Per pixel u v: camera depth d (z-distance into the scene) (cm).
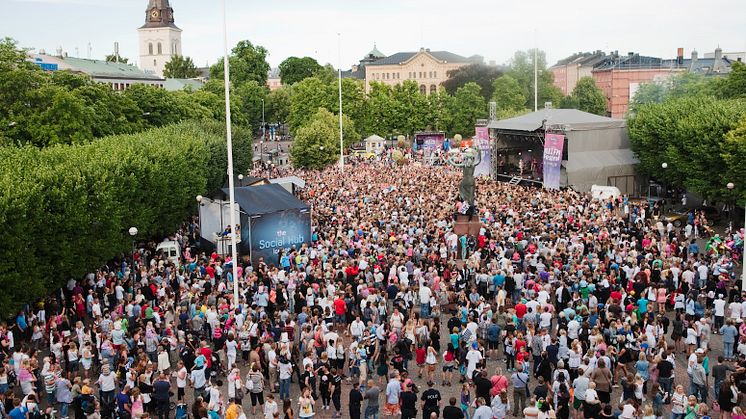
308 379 2742
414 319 3194
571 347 2864
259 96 19350
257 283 3966
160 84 17862
